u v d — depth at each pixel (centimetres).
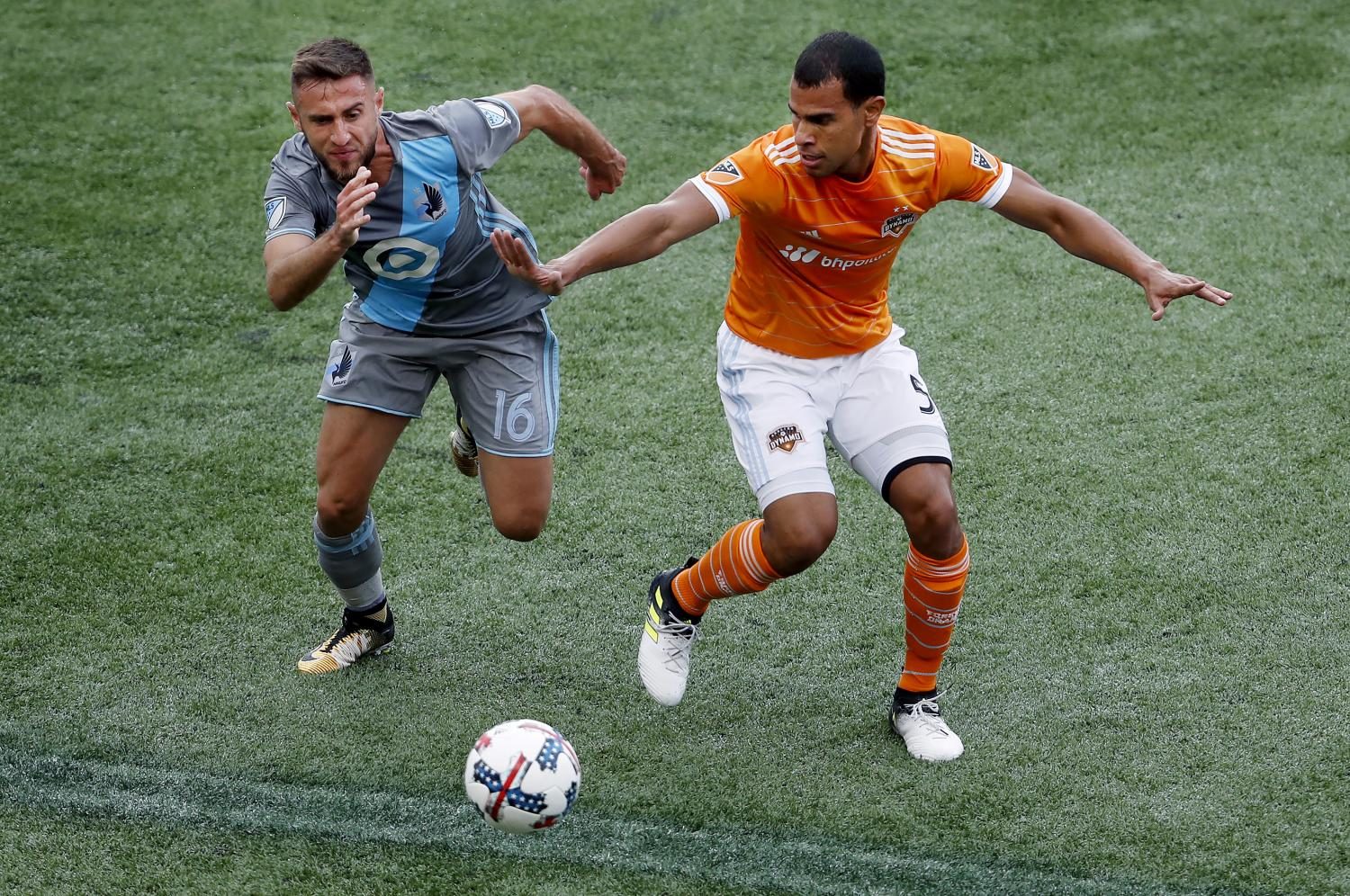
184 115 2922
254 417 2070
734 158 1315
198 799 1388
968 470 1911
